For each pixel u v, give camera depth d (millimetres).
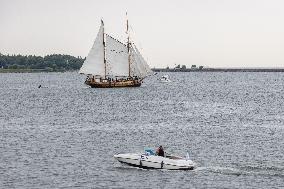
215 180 171375
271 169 185625
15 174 178250
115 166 189625
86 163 195500
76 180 171375
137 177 175000
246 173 179875
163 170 183250
